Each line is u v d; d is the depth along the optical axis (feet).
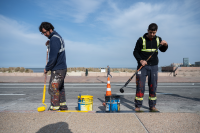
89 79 46.65
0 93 22.48
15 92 23.47
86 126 8.07
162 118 9.23
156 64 11.35
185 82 40.42
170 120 8.89
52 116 9.61
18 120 8.93
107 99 11.07
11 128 7.82
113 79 47.32
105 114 10.02
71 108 13.32
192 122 8.57
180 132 7.31
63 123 8.48
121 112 10.74
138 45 11.42
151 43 11.16
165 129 7.66
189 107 13.73
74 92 23.49
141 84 11.30
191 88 28.12
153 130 7.55
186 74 61.93
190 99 17.69
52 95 10.75
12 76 60.23
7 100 17.38
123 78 51.75
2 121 8.78
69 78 50.65
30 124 8.34
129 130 7.56
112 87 29.66
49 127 7.94
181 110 12.61
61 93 11.37
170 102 15.99
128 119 9.09
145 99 17.93
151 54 11.22
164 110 12.59
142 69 11.26
